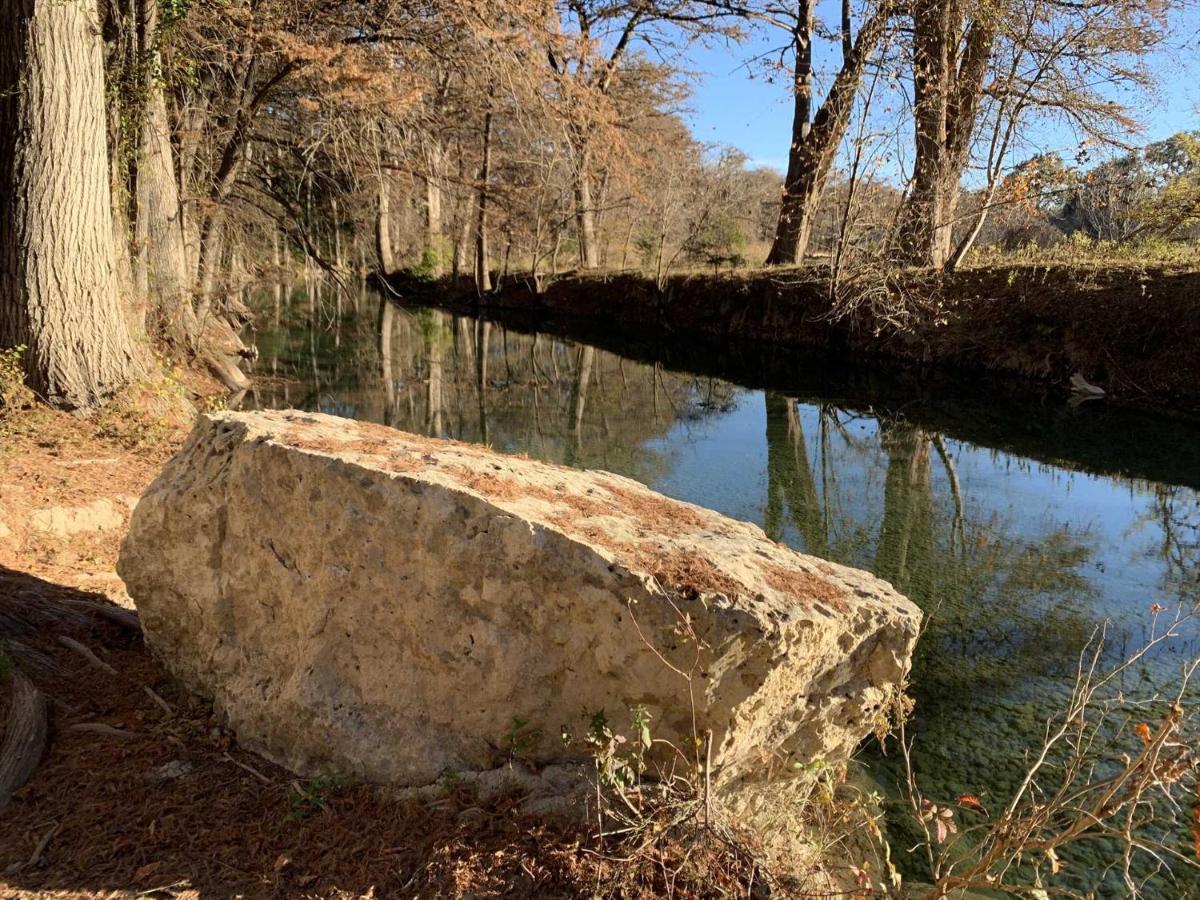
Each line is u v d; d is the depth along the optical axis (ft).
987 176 46.42
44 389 22.16
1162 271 39.81
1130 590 20.43
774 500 28.02
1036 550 23.31
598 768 8.21
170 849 8.37
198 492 10.64
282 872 8.05
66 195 21.89
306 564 9.82
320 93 40.75
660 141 71.10
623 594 8.13
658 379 52.95
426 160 51.60
